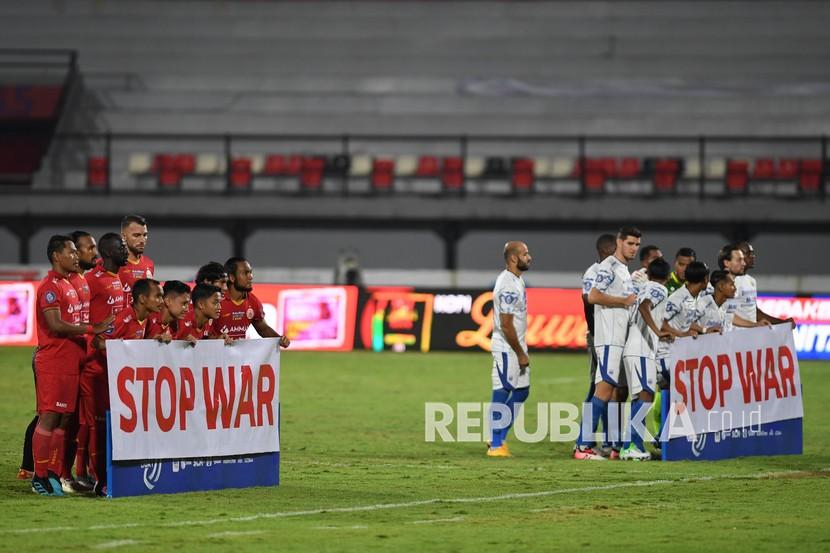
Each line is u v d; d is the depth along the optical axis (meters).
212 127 137.12
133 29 149.38
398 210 119.31
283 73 144.62
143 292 35.28
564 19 149.25
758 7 149.00
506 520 32.12
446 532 30.30
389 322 98.19
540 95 139.88
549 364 87.44
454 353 96.62
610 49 146.62
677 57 144.50
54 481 35.22
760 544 29.06
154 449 34.88
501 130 136.75
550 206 118.62
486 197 119.56
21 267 104.25
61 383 35.16
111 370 33.75
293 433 53.22
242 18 149.88
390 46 147.12
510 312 45.19
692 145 134.62
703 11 149.50
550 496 36.22
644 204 118.38
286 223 120.31
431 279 111.19
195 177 129.50
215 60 145.38
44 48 146.62
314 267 128.75
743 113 138.00
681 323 45.22
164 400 34.94
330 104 139.88
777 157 132.62
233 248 120.88
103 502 33.75
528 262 45.50
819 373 83.25
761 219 117.31
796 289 102.62
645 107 138.75
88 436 36.66
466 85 142.25
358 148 135.62
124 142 135.12
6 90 135.50
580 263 126.75
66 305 35.81
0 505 33.44
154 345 34.56
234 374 36.62
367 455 46.19
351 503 34.66
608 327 44.31
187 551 27.55
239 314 41.38
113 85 141.88
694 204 118.00
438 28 149.75
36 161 130.38
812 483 38.94
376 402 65.56
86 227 120.00
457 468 42.38
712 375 44.88
